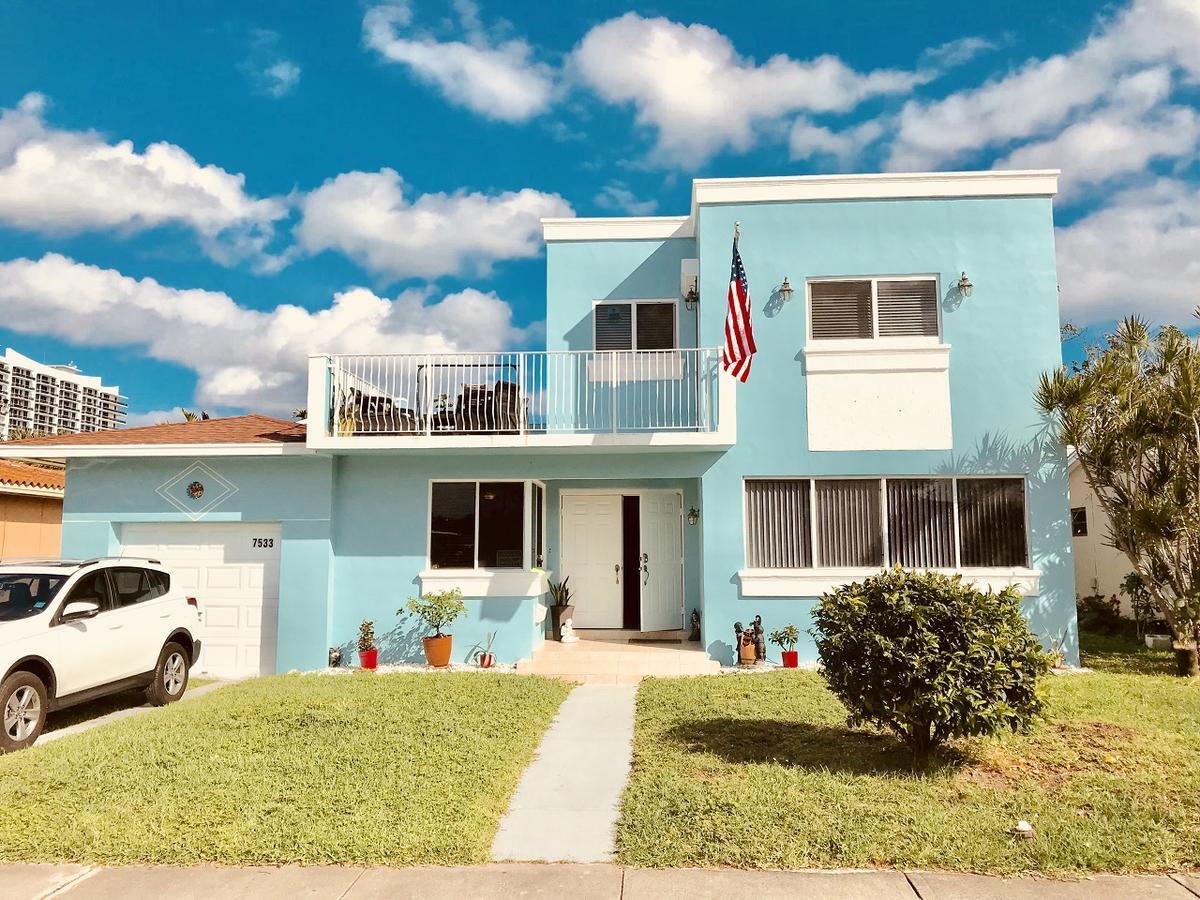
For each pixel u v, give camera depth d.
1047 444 12.67
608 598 14.48
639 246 14.44
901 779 6.66
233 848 5.42
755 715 8.98
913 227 13.05
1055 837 5.43
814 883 4.96
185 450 12.94
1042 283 12.88
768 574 12.53
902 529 12.77
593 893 4.89
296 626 12.91
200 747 7.70
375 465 13.41
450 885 5.02
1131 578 15.52
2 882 5.09
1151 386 12.58
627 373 13.91
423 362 13.00
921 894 4.80
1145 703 9.38
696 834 5.60
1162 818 5.77
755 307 13.04
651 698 10.02
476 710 9.09
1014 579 12.41
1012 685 6.64
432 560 13.33
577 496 14.69
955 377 12.80
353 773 6.86
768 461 12.80
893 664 6.75
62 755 7.58
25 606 9.27
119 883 5.07
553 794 6.73
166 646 10.83
